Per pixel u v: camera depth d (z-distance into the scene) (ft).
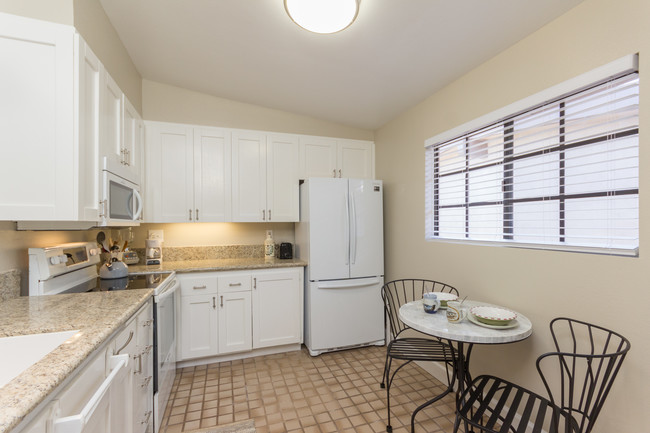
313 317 8.88
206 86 9.12
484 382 5.20
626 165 4.30
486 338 4.44
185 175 8.91
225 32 6.35
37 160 4.10
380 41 6.03
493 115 6.08
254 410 6.31
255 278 8.74
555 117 5.19
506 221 6.12
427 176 8.23
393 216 9.80
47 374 2.43
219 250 10.19
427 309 5.71
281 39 6.35
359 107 9.27
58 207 4.18
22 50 4.06
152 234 9.45
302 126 10.66
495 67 6.09
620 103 4.35
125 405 4.12
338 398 6.75
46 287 5.07
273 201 9.77
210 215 9.12
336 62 6.99
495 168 6.38
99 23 5.62
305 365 8.34
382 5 4.96
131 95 7.88
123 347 4.07
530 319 5.39
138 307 4.63
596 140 4.66
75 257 5.98
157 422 5.61
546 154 5.28
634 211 4.25
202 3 5.54
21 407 1.99
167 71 8.43
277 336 8.97
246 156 9.51
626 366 4.05
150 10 5.88
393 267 9.75
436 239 7.97
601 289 4.34
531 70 5.34
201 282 8.21
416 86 7.64
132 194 6.72
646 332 3.85
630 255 4.11
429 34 5.66
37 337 3.35
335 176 10.48
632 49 3.97
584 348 4.54
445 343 7.14
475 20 5.15
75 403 2.78
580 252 4.66
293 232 10.99
